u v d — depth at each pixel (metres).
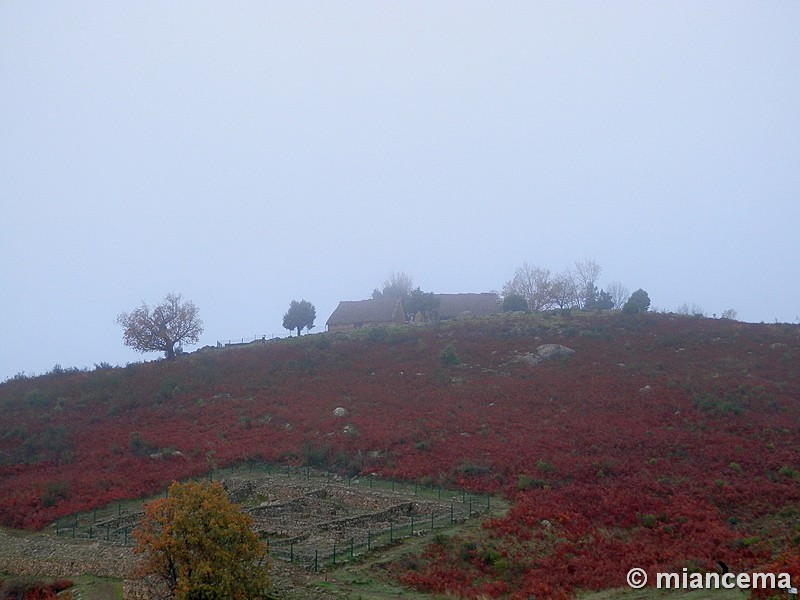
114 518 32.22
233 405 52.41
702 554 24.64
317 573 23.83
